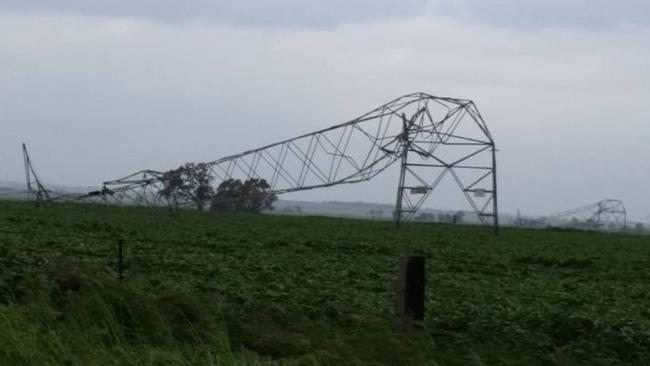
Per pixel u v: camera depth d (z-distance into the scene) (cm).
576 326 1509
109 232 4075
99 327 1217
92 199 7988
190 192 7862
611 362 1325
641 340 1451
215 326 1279
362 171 7456
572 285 2581
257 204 9575
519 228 8550
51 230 3891
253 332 1305
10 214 5369
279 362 1155
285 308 1544
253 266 2538
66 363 1096
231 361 1135
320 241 4203
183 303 1354
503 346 1347
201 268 2364
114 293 1311
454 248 4306
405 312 1301
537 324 1525
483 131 6869
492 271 3002
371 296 1875
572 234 7625
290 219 7838
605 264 3741
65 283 1429
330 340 1280
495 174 6812
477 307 1722
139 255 2652
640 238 7631
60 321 1245
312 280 2189
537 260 3706
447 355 1255
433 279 2480
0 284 1430
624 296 2320
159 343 1212
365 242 4384
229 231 4809
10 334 1090
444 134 6919
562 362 1287
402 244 4412
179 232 4422
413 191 6988
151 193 7800
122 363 1111
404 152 7000
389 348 1219
